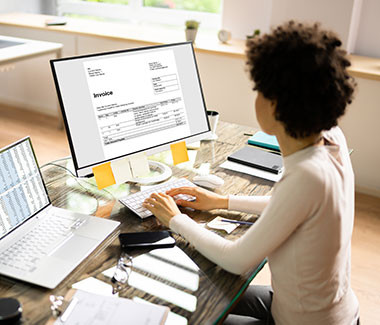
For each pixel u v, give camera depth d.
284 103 0.96
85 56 1.37
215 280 1.09
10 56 3.01
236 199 1.37
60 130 3.88
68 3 4.40
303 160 0.99
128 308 0.97
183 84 1.60
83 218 1.28
